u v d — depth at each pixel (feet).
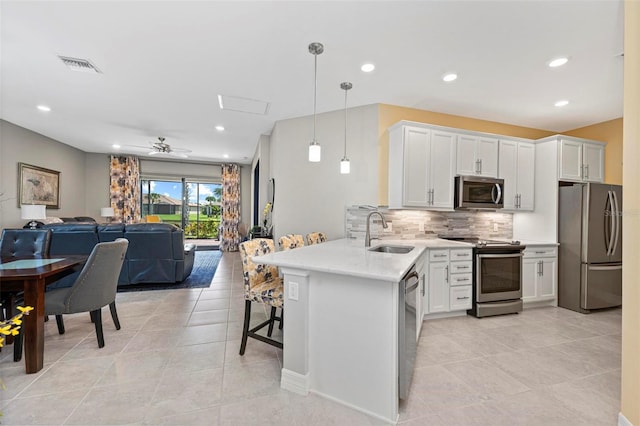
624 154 4.88
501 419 5.15
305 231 13.17
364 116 12.07
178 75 9.86
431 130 11.05
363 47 7.98
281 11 6.63
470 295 10.47
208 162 27.58
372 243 10.00
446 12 6.55
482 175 11.71
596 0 6.05
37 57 8.82
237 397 5.66
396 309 5.11
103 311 10.51
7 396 5.60
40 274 6.45
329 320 5.70
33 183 17.44
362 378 5.35
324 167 12.87
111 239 13.06
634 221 4.71
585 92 10.49
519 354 7.55
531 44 7.69
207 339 8.24
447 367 6.86
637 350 4.67
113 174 24.22
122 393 5.74
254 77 9.88
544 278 11.62
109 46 8.18
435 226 12.57
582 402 5.64
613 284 11.25
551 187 12.09
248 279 7.31
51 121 15.33
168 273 13.87
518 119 13.17
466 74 9.37
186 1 6.39
